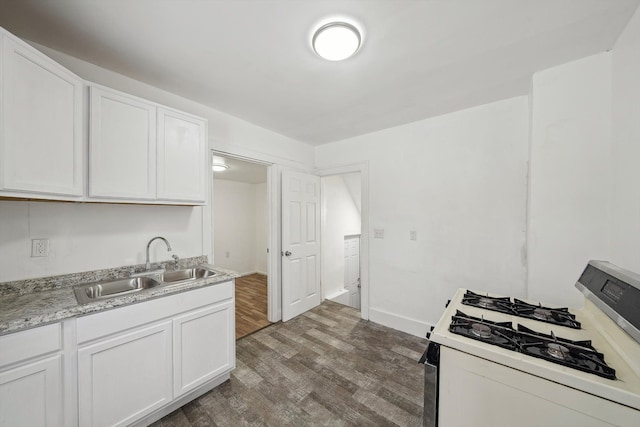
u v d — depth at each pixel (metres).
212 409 1.59
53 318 1.10
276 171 2.97
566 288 1.56
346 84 1.88
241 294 4.03
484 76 1.76
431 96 2.07
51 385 1.12
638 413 0.68
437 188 2.48
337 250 4.25
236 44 1.44
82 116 1.39
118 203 1.70
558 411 0.79
